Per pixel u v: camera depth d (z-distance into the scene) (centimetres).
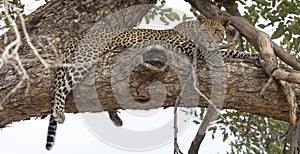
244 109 713
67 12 738
